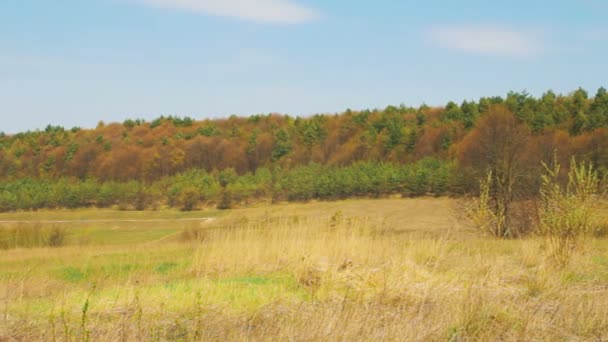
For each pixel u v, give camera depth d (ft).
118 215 295.48
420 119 396.16
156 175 388.37
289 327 19.49
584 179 37.40
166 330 20.31
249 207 292.40
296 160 390.21
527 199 86.58
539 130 281.54
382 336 19.15
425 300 24.58
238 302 24.66
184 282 30.01
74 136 453.99
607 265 35.14
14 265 58.59
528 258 34.88
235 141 417.08
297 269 32.60
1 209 333.42
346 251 36.22
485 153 103.55
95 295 26.37
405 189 261.44
